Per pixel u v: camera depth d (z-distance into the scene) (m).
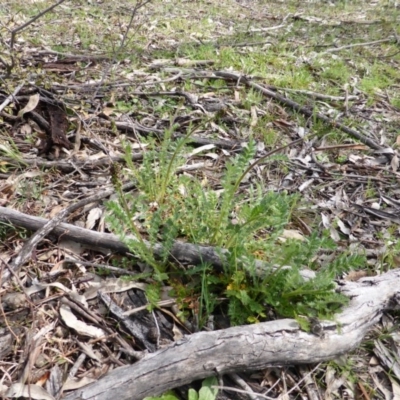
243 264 1.86
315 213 2.59
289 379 1.71
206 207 2.09
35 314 1.77
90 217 2.24
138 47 4.47
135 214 2.24
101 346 1.72
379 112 3.96
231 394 1.63
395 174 3.05
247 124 3.37
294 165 3.00
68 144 2.75
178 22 5.62
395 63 5.34
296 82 4.12
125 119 3.17
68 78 3.61
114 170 1.84
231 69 4.20
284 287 1.77
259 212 1.84
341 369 1.77
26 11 5.21
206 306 1.77
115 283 1.94
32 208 2.27
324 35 6.10
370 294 1.86
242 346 1.58
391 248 2.34
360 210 2.67
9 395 1.50
